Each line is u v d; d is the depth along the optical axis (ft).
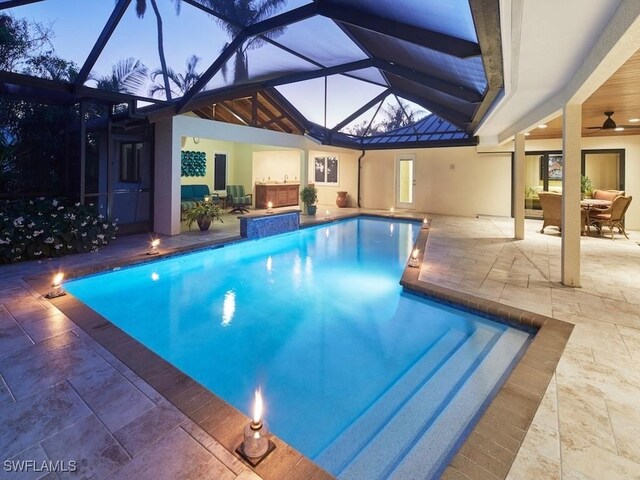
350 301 16.12
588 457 6.19
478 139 35.50
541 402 7.65
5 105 22.16
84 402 7.62
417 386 9.70
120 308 15.37
